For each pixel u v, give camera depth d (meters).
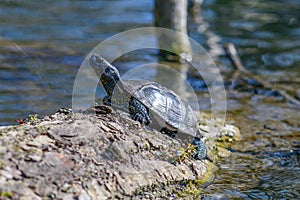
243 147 17.53
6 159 10.48
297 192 14.14
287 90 24.72
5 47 27.86
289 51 31.34
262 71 27.80
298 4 42.62
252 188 14.26
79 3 40.56
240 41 32.94
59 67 25.30
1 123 17.86
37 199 9.95
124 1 41.41
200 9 40.06
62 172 10.70
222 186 14.21
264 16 38.94
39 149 11.04
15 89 21.78
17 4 39.19
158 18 28.61
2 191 9.76
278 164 16.17
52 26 33.72
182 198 12.70
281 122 20.34
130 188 11.44
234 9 40.62
